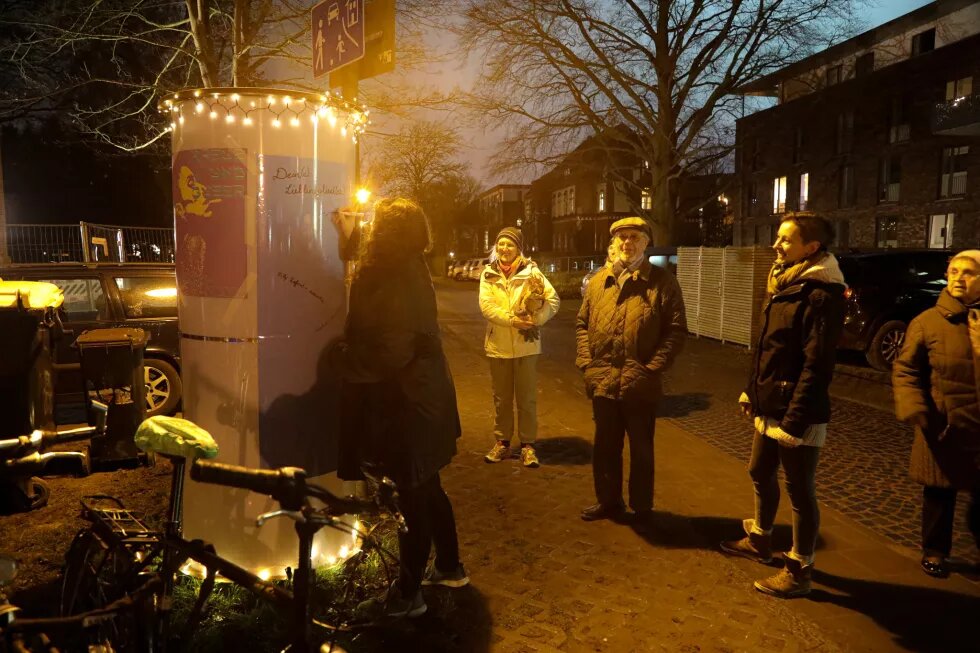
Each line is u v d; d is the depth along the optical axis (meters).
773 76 35.19
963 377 3.40
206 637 2.81
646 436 4.15
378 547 2.32
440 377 2.96
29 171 23.25
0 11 12.33
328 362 3.02
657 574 3.63
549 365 10.30
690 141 23.52
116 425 4.56
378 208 2.84
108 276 6.89
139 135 13.89
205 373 3.23
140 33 11.01
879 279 9.46
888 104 28.92
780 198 35.72
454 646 2.95
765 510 3.70
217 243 3.15
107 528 2.43
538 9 21.61
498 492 4.85
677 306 4.05
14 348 3.38
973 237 25.59
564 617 3.19
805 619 3.20
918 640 3.04
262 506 3.25
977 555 3.88
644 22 22.58
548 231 61.88
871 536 4.15
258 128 3.10
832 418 7.10
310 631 2.05
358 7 5.27
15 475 3.33
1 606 1.74
